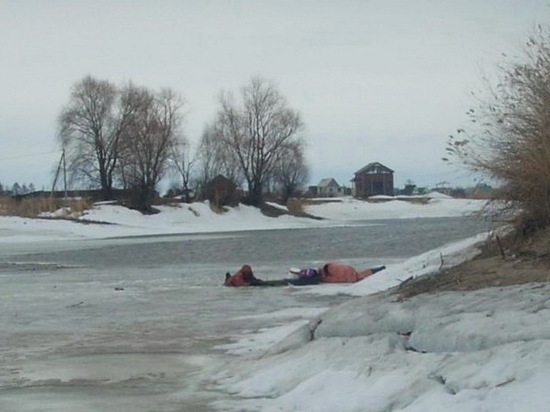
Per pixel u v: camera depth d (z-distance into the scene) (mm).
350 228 83000
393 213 122375
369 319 11344
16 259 46312
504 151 14680
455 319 10047
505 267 13109
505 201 15062
